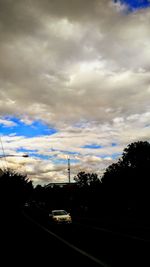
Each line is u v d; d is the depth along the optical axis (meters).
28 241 16.39
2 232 20.69
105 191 53.84
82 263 10.11
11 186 43.34
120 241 15.94
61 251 12.95
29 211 65.56
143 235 18.39
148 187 45.25
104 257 11.27
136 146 57.81
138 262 10.12
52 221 29.77
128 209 45.62
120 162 58.75
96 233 20.72
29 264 10.00
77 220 36.00
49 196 107.75
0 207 39.03
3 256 11.63
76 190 74.94
